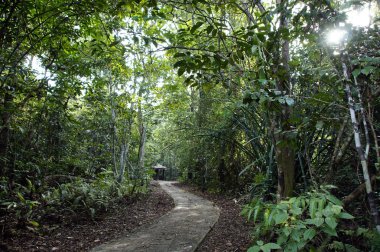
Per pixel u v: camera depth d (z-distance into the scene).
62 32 4.83
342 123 2.95
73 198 6.37
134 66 8.98
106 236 4.93
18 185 6.11
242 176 10.80
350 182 3.98
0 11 3.98
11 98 4.87
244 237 4.59
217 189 11.89
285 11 2.91
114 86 8.99
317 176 3.87
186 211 7.42
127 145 10.10
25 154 6.91
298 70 3.20
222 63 2.89
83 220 5.88
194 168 15.44
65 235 4.85
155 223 5.89
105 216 6.44
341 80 2.48
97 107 8.83
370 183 2.44
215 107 10.49
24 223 4.79
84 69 6.01
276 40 2.88
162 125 17.20
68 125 8.39
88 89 6.71
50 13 4.76
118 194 8.42
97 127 9.70
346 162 3.96
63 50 5.91
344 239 2.84
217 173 12.38
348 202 2.77
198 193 12.48
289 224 2.30
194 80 3.20
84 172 10.23
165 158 27.27
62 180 8.45
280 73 2.80
